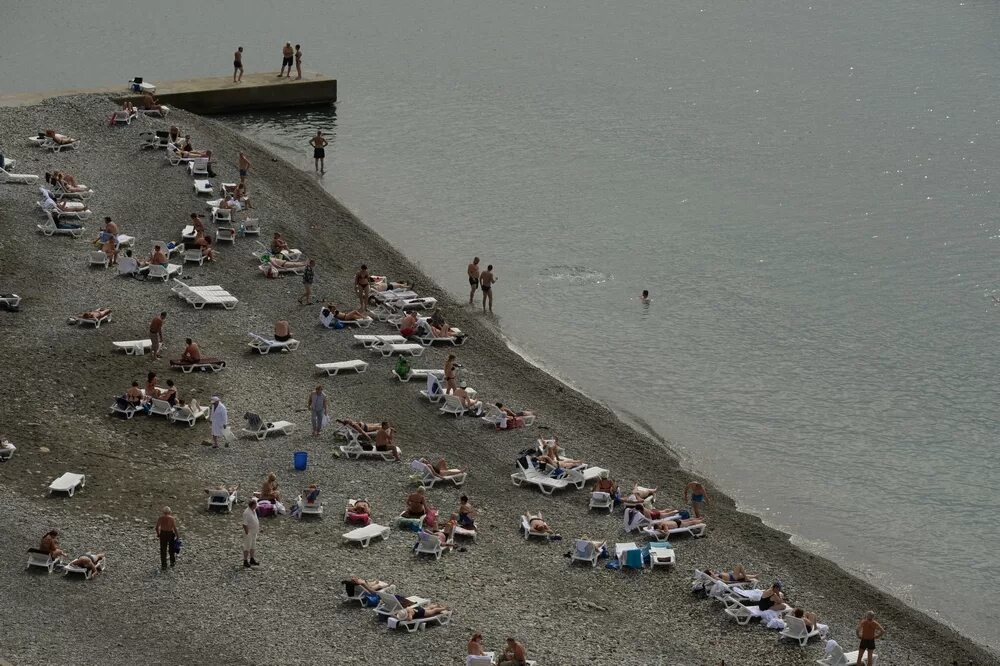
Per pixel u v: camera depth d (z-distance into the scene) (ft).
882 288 254.88
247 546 141.69
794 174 326.24
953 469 190.49
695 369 220.84
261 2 534.37
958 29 487.61
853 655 137.39
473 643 125.49
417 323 218.38
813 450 195.31
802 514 177.27
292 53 373.61
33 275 217.97
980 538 172.76
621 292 252.21
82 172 266.16
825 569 161.79
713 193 310.45
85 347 195.42
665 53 457.27
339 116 364.38
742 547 164.45
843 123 371.97
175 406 177.37
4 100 315.58
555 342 229.45
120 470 161.79
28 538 141.90
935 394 212.84
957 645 147.84
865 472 189.37
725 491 182.39
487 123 363.76
